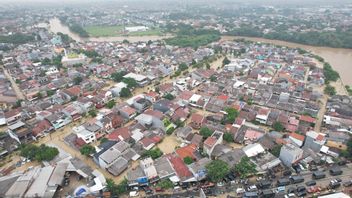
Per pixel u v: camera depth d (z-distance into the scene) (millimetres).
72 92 131250
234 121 101812
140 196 70562
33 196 66125
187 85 142625
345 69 177500
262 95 125875
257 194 68062
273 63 177625
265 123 103625
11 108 120812
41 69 169500
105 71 165500
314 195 68125
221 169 72812
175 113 108125
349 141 83750
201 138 91375
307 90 131875
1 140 96188
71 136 96875
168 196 70312
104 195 69750
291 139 89312
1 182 70938
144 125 103625
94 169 82000
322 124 103688
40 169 76438
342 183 71562
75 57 194500
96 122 100812
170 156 83500
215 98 121688
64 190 72875
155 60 191375
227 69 168250
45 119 105438
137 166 82125
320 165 79500
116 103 124938
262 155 82188
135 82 145250
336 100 121562
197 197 69500
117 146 85688
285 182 71750
